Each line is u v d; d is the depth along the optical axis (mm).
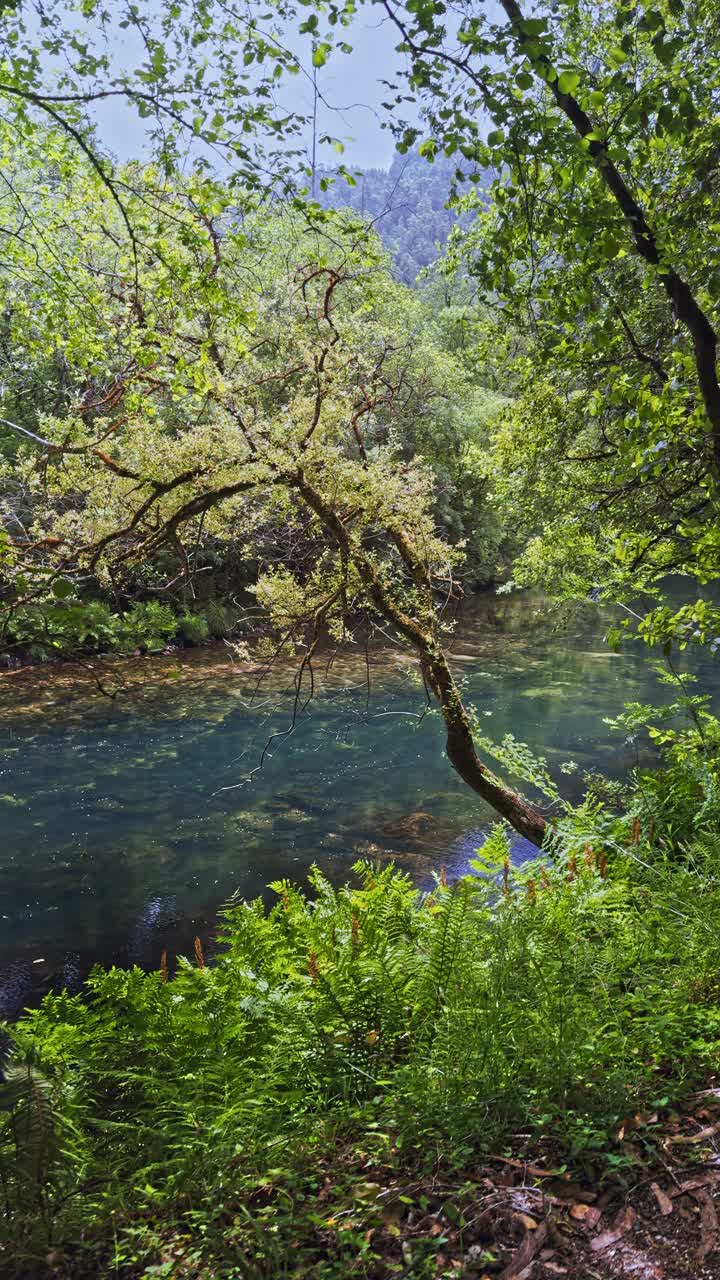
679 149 4953
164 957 4355
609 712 15461
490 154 3295
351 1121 3146
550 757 12961
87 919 8656
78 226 6676
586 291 3979
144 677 18266
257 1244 2432
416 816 11250
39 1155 2674
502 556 32500
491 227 5391
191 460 6176
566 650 21406
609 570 8406
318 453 6391
